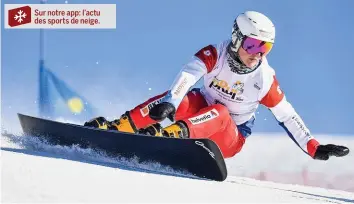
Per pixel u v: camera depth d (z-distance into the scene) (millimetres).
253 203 13562
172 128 18562
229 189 15484
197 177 17438
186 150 17391
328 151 20078
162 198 12516
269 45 19250
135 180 14078
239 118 21125
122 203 11570
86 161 16750
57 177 12852
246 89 20297
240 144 21438
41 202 10898
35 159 14805
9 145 19312
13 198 10984
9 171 12727
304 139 20562
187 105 20891
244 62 19609
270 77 20266
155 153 17812
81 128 19172
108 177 13883
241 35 19188
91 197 11641
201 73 19719
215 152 17062
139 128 20641
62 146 19484
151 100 20688
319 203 15648
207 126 19172
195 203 12508
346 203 17672
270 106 20641
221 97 20625
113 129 20562
